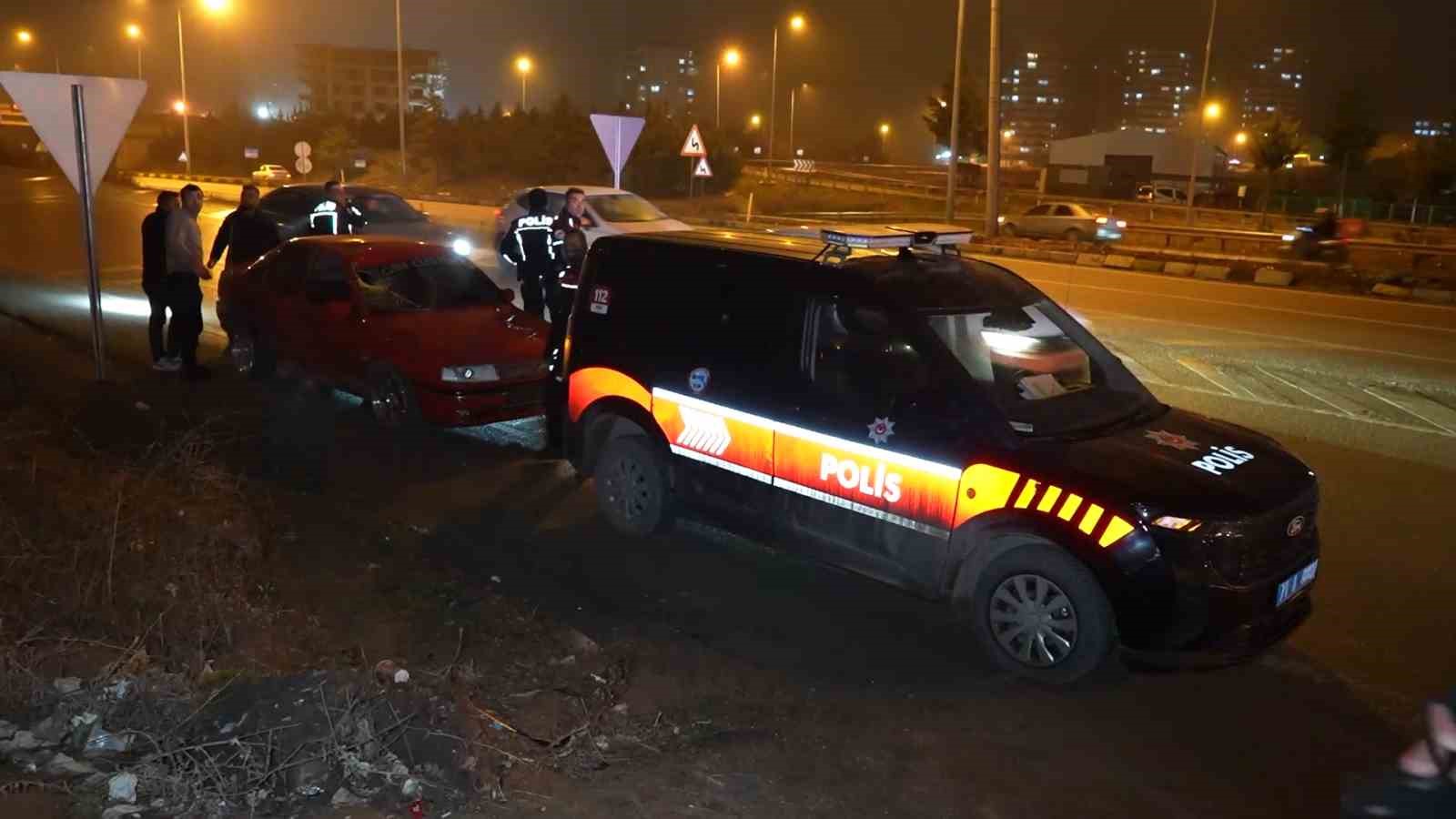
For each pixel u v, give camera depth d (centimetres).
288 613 527
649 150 5169
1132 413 556
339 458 834
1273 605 482
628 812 374
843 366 564
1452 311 1753
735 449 607
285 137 6994
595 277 688
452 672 468
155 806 348
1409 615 577
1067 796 407
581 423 697
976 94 5322
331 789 366
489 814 361
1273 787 419
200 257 1047
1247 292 1955
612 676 485
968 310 559
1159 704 481
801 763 421
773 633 546
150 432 860
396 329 908
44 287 1659
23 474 652
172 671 440
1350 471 832
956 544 518
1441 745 241
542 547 660
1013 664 505
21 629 459
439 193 4466
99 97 967
